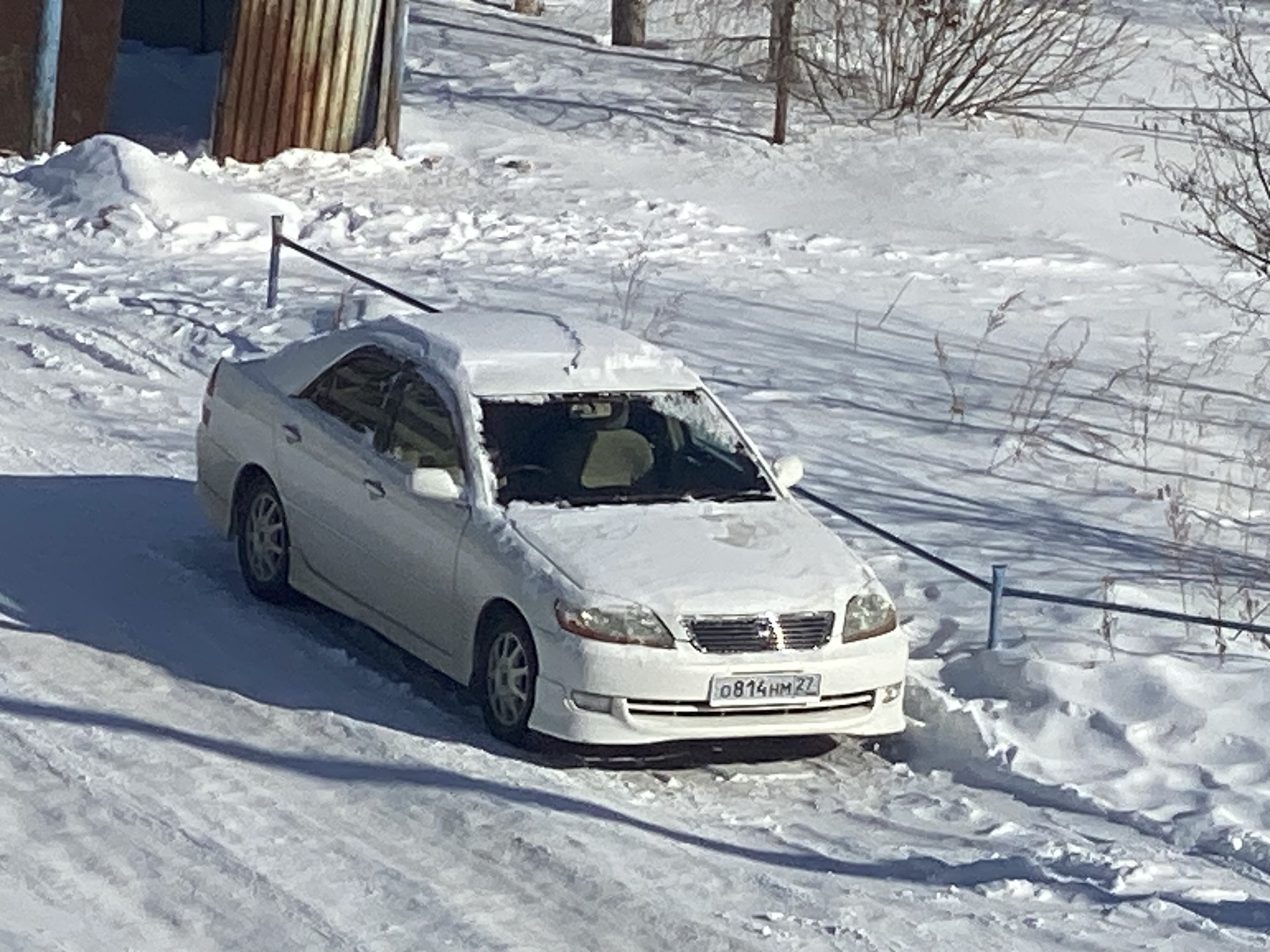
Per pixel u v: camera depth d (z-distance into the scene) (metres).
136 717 8.69
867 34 27.45
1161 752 9.06
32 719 8.55
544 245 20.25
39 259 18.73
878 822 8.32
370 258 19.34
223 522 10.71
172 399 14.48
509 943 6.76
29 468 12.62
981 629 10.33
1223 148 21.89
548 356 9.78
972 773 8.93
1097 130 26.55
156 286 17.70
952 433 14.35
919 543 11.77
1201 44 30.70
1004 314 17.97
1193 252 22.17
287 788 8.02
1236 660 9.98
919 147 25.23
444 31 30.23
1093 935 7.18
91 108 24.52
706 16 30.70
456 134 24.81
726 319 17.48
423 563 9.18
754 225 22.14
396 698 9.23
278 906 6.93
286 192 22.09
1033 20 26.83
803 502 12.48
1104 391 15.48
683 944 6.83
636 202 22.38
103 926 6.68
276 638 9.88
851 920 7.15
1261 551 12.13
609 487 9.27
